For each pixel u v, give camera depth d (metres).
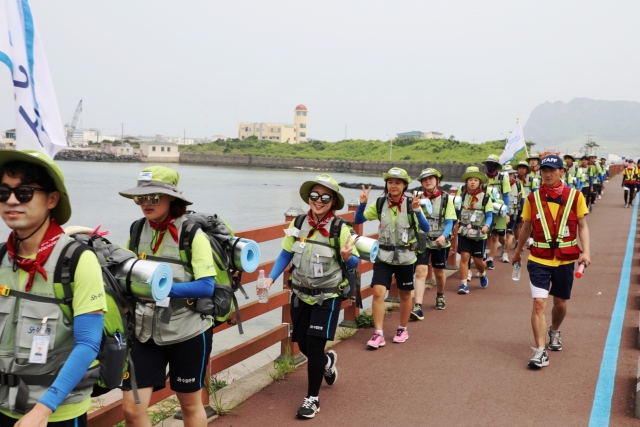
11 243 2.57
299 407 4.98
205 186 75.44
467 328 7.44
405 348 6.61
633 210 23.30
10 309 2.51
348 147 165.50
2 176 2.47
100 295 2.55
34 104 4.32
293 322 5.07
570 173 19.83
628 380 5.62
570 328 7.38
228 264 3.75
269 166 158.75
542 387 5.45
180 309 3.53
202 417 3.78
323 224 4.91
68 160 166.25
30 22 4.35
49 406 2.38
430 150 139.62
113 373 2.74
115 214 37.72
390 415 4.82
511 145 15.10
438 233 8.03
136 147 186.38
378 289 6.61
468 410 4.93
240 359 5.22
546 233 5.97
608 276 10.60
